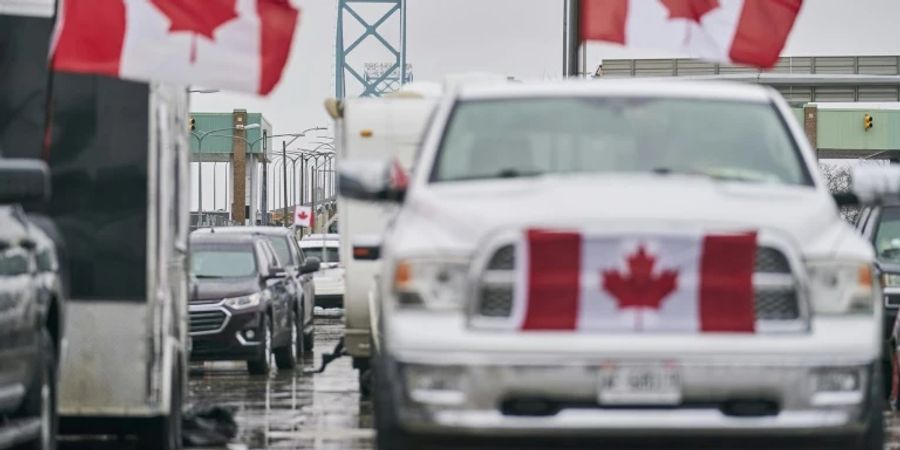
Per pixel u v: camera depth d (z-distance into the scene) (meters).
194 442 40.06
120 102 34.22
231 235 71.50
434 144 26.36
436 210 24.08
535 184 24.30
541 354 22.66
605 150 26.16
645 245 22.95
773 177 26.03
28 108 34.12
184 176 39.19
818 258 23.64
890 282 57.00
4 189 25.25
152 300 34.22
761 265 23.25
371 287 52.94
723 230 23.06
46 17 34.19
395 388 23.22
